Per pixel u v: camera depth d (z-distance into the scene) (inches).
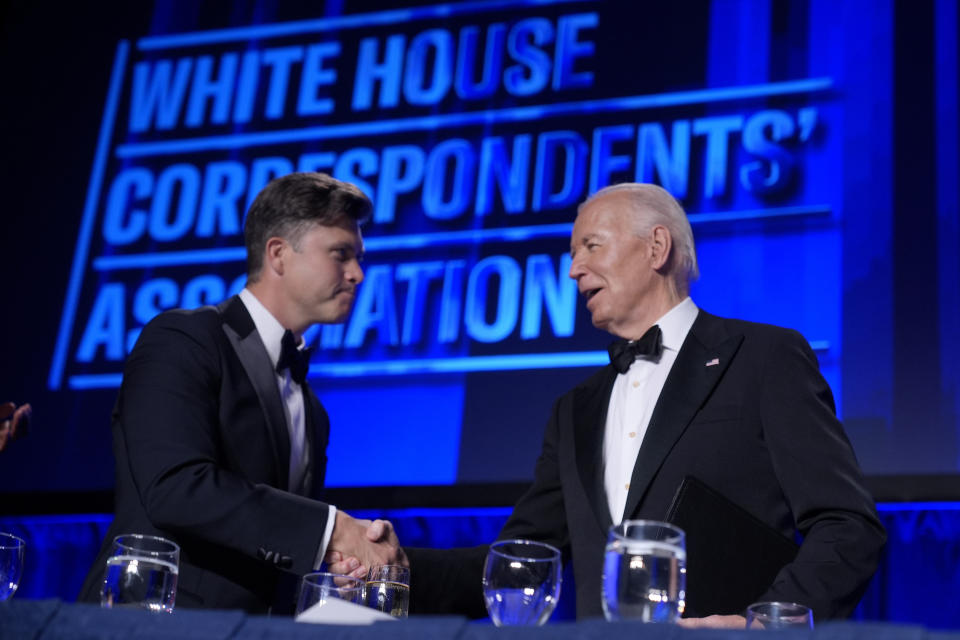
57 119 201.2
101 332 183.3
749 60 171.6
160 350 88.7
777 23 172.1
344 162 186.2
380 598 73.3
